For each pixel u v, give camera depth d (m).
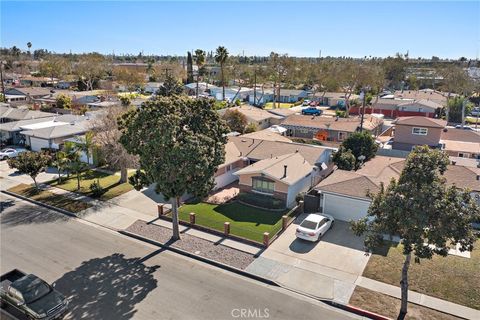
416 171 14.39
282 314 16.59
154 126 21.03
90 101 79.00
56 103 73.44
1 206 29.11
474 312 16.53
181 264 20.86
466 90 77.94
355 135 37.03
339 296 17.80
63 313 16.02
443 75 97.12
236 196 31.66
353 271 19.97
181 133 21.55
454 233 13.94
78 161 33.16
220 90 99.19
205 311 16.67
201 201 30.50
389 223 15.09
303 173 31.19
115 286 18.48
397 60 122.56
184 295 17.84
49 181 34.84
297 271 19.98
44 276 19.34
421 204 14.20
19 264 20.52
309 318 16.39
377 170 32.78
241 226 25.48
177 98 22.91
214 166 22.59
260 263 20.80
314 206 27.94
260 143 39.00
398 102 80.81
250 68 135.12
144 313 16.44
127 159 33.28
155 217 27.20
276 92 102.56
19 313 16.17
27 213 27.77
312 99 100.19
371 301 17.36
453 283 18.62
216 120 23.23
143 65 183.25
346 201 26.53
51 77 133.75
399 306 16.98
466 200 14.41
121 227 25.48
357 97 94.12
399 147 50.34
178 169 21.12
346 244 23.02
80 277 19.27
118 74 117.50
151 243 23.41
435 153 14.54
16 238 23.67
